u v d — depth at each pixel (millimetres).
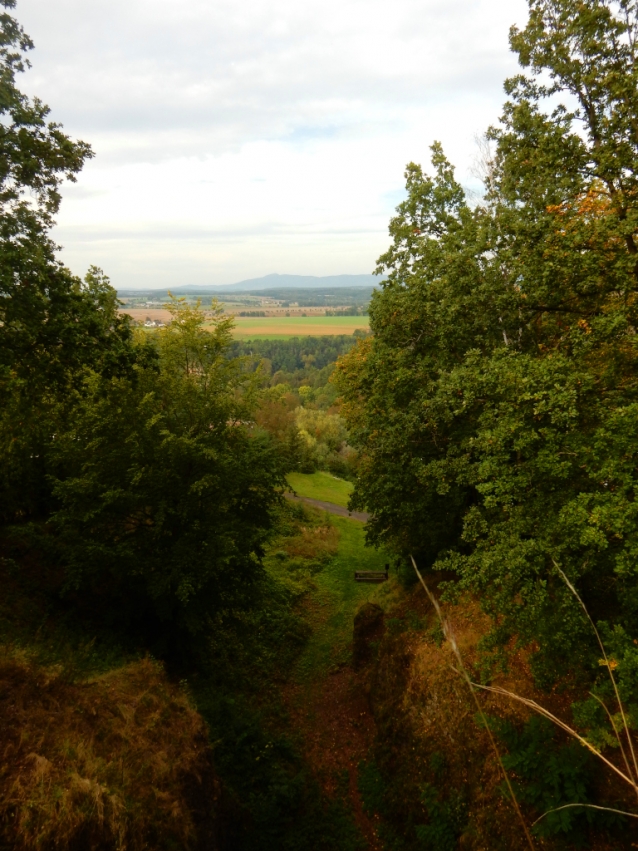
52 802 6340
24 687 7961
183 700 10008
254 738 12133
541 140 10211
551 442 8266
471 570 8891
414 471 13664
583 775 8094
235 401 14742
